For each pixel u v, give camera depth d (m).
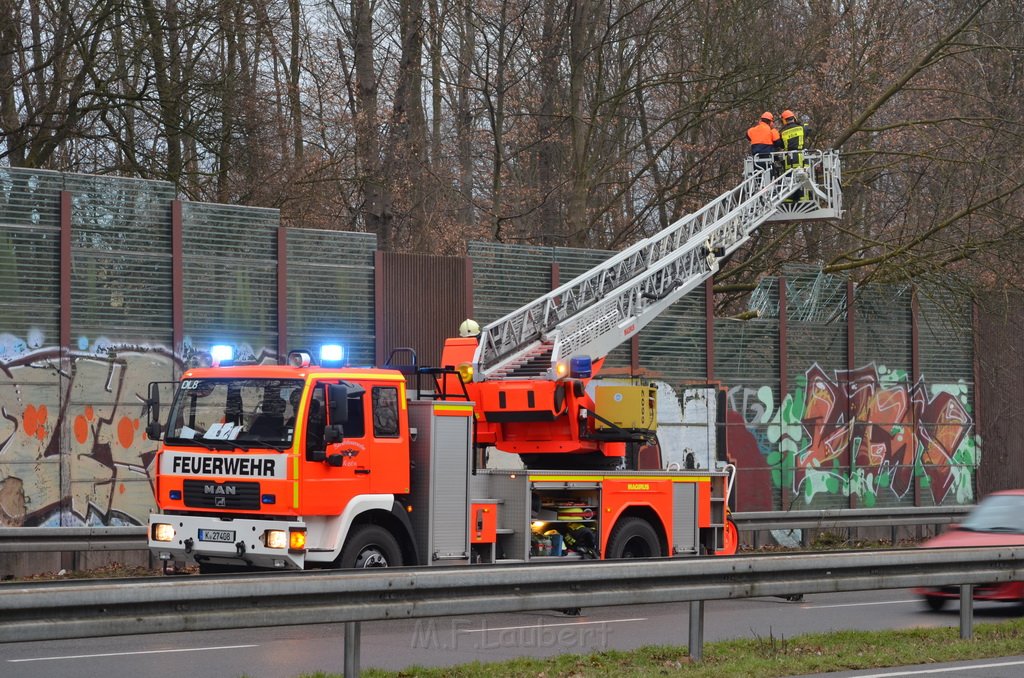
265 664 20.12
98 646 22.30
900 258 54.81
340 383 26.03
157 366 36.16
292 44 64.00
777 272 62.66
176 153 50.50
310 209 57.44
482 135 69.50
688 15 60.09
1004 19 60.09
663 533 33.19
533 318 35.94
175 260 36.50
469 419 28.58
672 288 39.59
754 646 21.59
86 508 34.62
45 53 48.66
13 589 14.42
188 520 26.19
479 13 62.12
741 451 49.62
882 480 53.84
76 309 34.84
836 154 47.31
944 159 54.47
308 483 25.25
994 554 23.98
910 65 62.12
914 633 23.52
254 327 38.06
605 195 68.31
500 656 21.31
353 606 16.86
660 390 47.47
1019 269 53.56
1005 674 19.25
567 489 30.64
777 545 47.88
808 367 52.00
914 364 55.03
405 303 41.31
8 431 33.50
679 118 60.75
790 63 61.41
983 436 57.59
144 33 48.50
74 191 35.12
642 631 24.73
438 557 27.72
